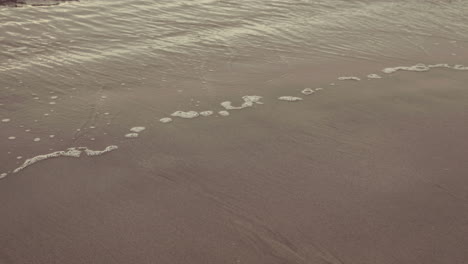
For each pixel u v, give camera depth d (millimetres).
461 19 8586
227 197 3645
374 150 4355
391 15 8578
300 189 3764
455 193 3756
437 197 3699
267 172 3980
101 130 4527
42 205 3484
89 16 7371
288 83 5715
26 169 3893
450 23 8352
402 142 4504
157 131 4562
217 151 4270
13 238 3146
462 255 3088
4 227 3240
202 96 5293
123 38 6723
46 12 7340
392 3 9242
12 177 3783
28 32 6586
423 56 6828
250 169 4016
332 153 4289
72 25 6973
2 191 3609
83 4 7848
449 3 9477
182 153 4223
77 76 5555
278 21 7879
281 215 3445
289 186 3799
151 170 3963
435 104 5316
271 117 4906
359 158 4223
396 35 7629
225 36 7078
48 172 3877
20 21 6906
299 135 4582
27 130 4445
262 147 4355
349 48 6984
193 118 4832
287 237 3227
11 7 7375
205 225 3326
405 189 3789
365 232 3287
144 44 6578
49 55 6020
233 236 3227
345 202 3609
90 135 4438
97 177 3844
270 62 6312
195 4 8328
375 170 4043
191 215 3430
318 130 4684
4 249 3041
